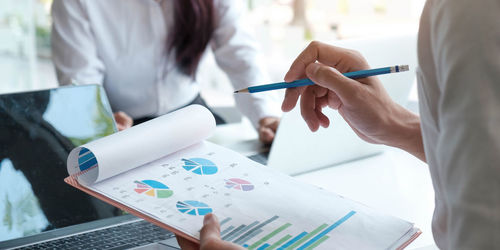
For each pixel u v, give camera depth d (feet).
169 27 5.55
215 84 11.59
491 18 1.41
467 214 1.34
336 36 9.38
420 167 3.73
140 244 2.56
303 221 2.18
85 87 3.53
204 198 2.30
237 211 2.21
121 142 2.42
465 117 1.38
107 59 5.64
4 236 2.64
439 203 1.79
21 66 10.86
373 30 8.64
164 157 2.69
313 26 9.86
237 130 4.67
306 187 2.50
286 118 3.28
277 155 3.43
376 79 2.59
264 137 4.07
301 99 2.86
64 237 2.64
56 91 3.42
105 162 2.31
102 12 5.48
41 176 3.00
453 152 1.41
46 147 3.15
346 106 2.58
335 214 2.26
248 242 2.00
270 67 9.68
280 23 10.38
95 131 3.36
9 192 2.86
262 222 2.15
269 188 2.45
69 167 2.38
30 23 10.72
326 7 9.52
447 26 1.48
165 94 5.82
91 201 2.93
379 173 3.61
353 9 9.00
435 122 1.63
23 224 2.72
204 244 1.84
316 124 2.88
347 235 2.10
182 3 5.42
